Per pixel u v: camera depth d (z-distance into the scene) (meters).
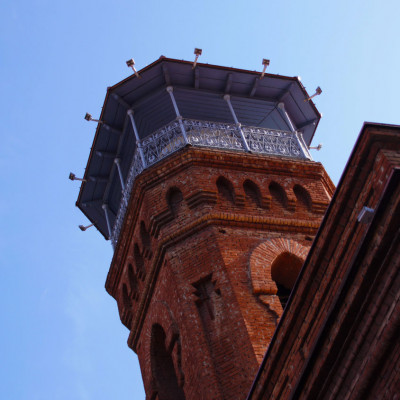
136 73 21.97
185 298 17.77
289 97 24.03
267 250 18.41
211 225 18.69
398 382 9.77
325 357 10.86
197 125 21.56
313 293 11.55
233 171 20.33
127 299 22.02
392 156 10.66
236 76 22.91
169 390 19.36
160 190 20.09
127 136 23.59
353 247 10.88
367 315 10.45
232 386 15.90
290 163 21.03
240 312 16.80
